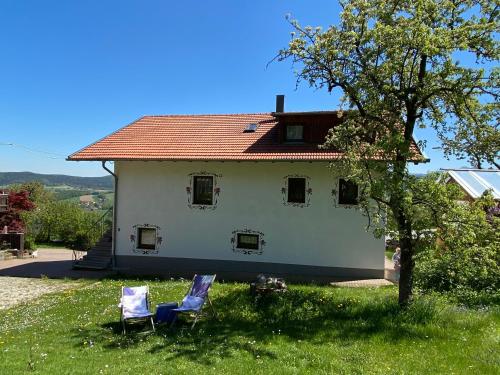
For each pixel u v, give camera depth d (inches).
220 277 660.1
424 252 366.0
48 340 346.0
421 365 271.3
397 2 361.7
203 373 266.5
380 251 637.9
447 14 367.2
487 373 257.6
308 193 665.6
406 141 362.9
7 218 1016.2
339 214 653.3
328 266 655.8
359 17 371.2
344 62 384.2
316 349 305.1
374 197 376.8
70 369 273.9
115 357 299.4
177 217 720.3
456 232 350.3
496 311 378.9
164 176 727.1
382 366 271.6
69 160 711.7
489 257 374.3
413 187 357.7
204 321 390.9
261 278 465.7
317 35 386.3
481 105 390.0
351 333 336.5
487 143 419.8
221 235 702.5
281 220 676.7
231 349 310.2
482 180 771.4
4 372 267.6
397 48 362.3
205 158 659.4
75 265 764.0
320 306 412.5
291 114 667.4
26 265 826.2
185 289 541.6
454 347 299.7
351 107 401.7
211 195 708.7
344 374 261.4
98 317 419.8
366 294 471.5
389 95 380.8
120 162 743.1
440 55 352.8
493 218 382.9
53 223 1305.4
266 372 267.3
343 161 404.8
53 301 514.3
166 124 837.8
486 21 351.6
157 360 291.4
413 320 355.9
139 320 400.5
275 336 337.4
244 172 693.9
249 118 826.8
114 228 743.7
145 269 729.6
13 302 533.3
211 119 843.4
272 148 673.0
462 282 474.9
